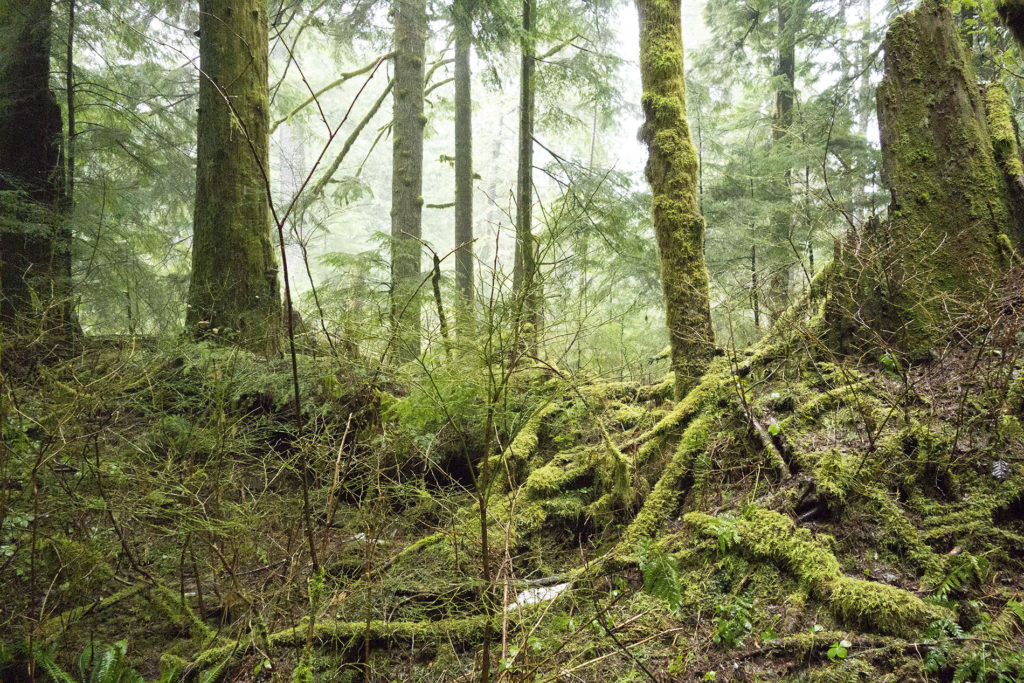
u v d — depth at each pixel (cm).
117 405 327
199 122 600
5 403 272
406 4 846
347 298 485
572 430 453
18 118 646
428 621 297
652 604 291
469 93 994
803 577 279
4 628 270
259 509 308
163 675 246
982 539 275
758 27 1159
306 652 249
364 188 841
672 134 459
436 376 343
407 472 404
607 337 543
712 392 409
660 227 461
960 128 397
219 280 580
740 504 338
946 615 244
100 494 286
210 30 589
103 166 782
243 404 406
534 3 712
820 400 372
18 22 628
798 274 515
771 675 241
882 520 296
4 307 506
